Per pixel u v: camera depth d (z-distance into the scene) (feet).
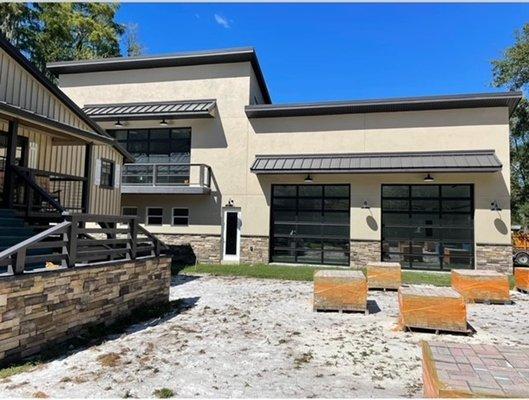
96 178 43.88
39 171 32.35
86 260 22.94
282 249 55.83
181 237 58.29
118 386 14.75
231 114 58.65
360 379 15.81
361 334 22.79
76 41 107.24
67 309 20.30
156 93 61.98
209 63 60.34
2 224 27.07
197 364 17.38
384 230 52.39
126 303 25.82
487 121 49.70
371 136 53.21
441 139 50.85
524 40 82.99
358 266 51.65
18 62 33.32
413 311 23.50
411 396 14.14
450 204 50.55
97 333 21.88
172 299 32.91
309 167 51.49
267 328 23.91
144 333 22.48
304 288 39.09
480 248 48.37
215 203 57.77
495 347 12.19
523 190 89.56
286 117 56.49
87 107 63.31
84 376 15.71
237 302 32.07
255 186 56.70
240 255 56.34
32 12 93.91
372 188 52.34
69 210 38.22
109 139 37.88
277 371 16.65
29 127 32.01
